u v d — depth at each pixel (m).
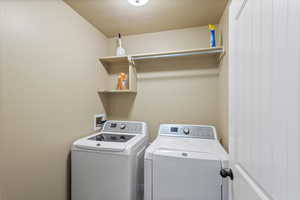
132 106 2.14
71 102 1.50
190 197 1.10
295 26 0.37
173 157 1.15
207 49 1.63
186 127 1.70
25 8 1.06
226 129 1.45
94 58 1.89
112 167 1.28
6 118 0.95
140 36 2.12
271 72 0.47
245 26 0.67
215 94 1.86
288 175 0.39
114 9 1.54
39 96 1.17
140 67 2.11
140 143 1.53
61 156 1.37
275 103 0.45
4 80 0.94
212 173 1.07
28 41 1.08
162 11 1.58
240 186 0.71
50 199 1.25
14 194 1.00
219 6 1.48
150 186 1.19
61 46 1.38
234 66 0.80
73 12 1.54
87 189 1.33
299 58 0.35
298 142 0.36
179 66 1.98
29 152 1.09
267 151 0.49
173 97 1.99
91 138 1.59
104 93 2.12
